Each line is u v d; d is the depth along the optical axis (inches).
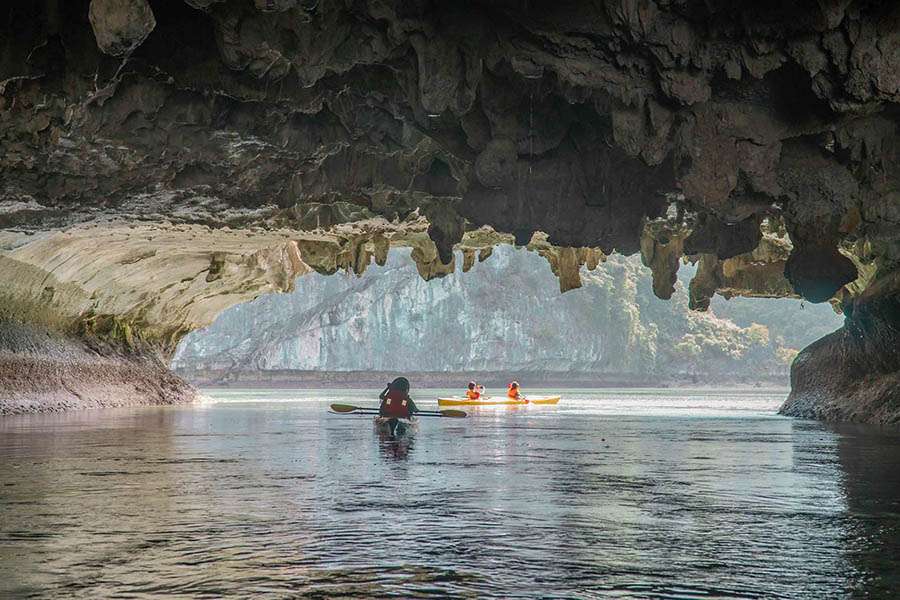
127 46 573.6
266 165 867.4
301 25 647.1
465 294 6373.0
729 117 675.4
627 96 673.6
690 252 912.3
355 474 527.5
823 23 604.1
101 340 1723.7
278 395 3673.7
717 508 397.7
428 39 674.8
